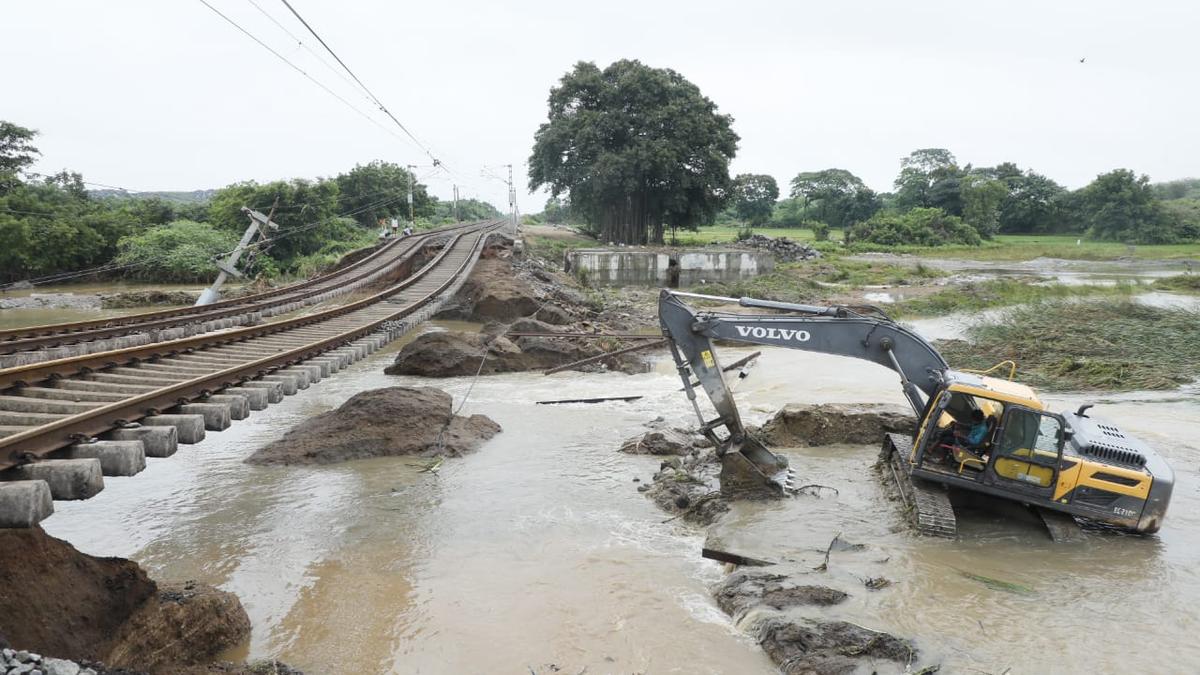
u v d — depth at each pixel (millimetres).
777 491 11445
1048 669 6770
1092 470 9820
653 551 9844
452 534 10336
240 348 14289
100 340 15203
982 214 99125
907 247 81062
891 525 10398
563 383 20859
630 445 14469
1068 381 20094
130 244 48188
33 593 6117
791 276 49812
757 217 118562
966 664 6801
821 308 11414
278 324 17359
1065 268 60156
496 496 11875
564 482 12594
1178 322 26078
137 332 17453
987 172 116875
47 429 6805
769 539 9805
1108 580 8727
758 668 6965
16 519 5746
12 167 54156
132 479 12445
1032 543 9828
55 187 55688
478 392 19688
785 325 11445
